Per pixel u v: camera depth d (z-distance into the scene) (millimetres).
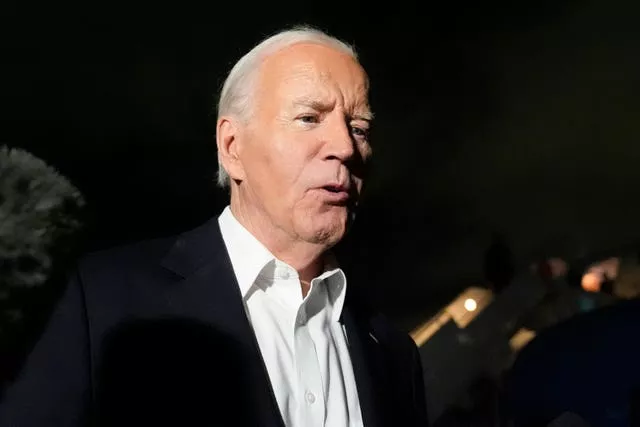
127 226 16219
